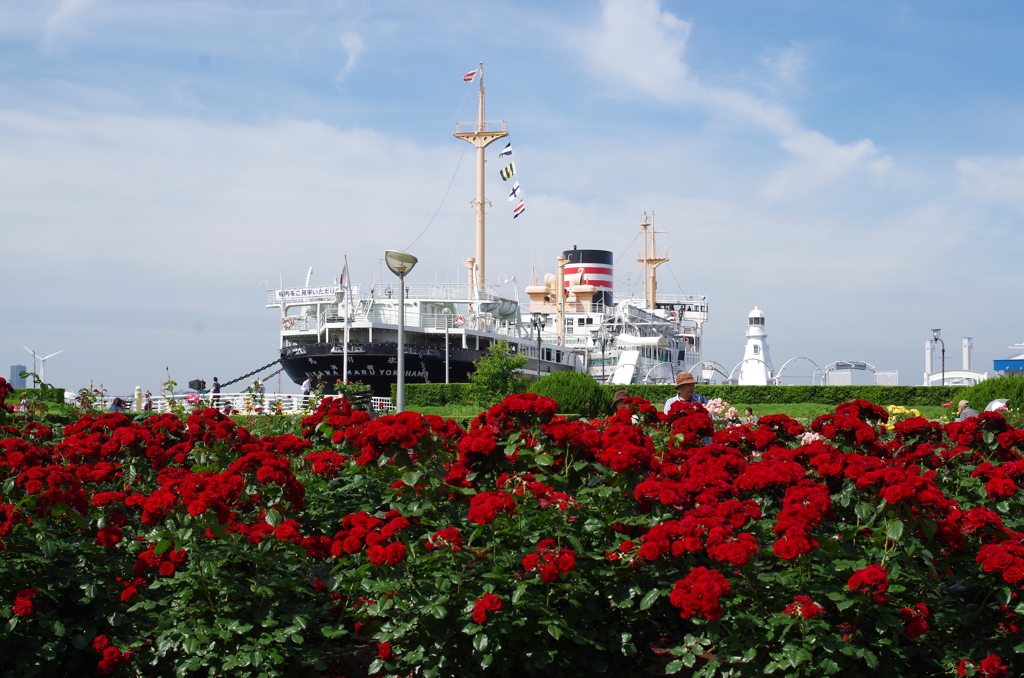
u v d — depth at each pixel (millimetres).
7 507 5477
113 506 6379
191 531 5820
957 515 5930
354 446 8078
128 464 7324
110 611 5883
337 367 55406
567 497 6199
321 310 58719
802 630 5281
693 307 97062
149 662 5781
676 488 6156
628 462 6285
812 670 5402
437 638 5648
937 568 5984
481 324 58656
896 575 5551
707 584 5117
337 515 7801
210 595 5977
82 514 6273
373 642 6891
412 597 5711
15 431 8984
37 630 5656
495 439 6781
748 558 5230
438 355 55219
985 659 5512
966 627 5926
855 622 5578
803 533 5305
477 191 61938
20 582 5605
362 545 5816
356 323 54906
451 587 5809
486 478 6945
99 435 7305
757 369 78312
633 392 49125
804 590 5578
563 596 5926
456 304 60125
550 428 6676
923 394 50719
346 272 47844
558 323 70500
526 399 6859
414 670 5910
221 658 5688
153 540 6121
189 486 5836
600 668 6023
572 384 35656
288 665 5934
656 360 71688
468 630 5434
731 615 5484
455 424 7559
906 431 7867
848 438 7840
